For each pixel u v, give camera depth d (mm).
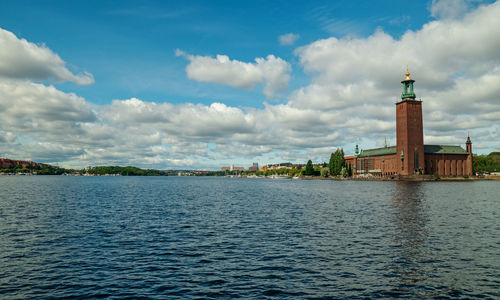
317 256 24906
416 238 30828
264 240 30453
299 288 18625
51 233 33469
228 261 23750
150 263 23266
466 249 26734
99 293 17891
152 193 101875
